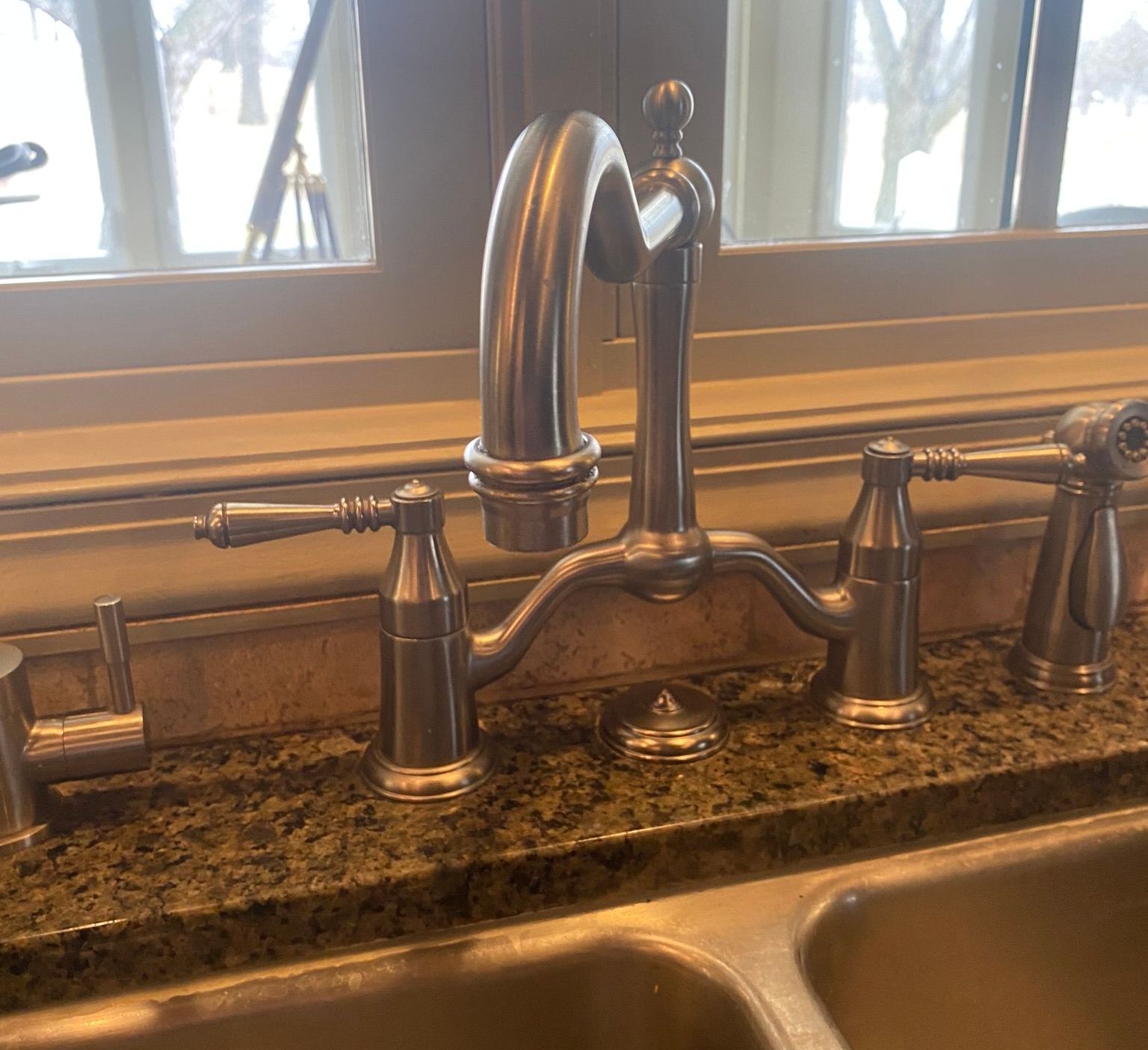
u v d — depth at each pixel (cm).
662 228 48
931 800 63
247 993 54
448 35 68
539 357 37
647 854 59
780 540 74
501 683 73
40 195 69
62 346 67
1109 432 64
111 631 57
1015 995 67
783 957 56
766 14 80
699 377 79
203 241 73
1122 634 82
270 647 68
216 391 69
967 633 82
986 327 86
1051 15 83
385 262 71
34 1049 52
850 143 86
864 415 74
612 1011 58
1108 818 67
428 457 66
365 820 60
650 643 75
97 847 58
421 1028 57
